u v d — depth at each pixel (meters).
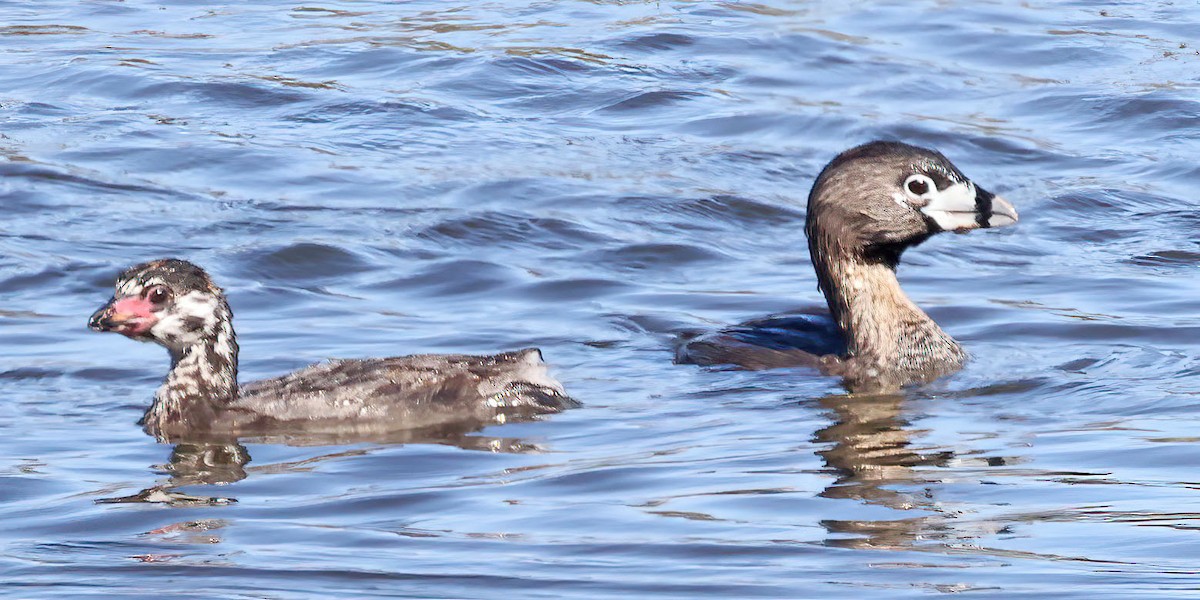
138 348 15.68
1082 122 24.59
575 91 26.19
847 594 9.30
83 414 13.84
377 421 13.56
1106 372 14.58
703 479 11.59
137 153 22.83
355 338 16.12
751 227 20.44
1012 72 27.28
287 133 23.89
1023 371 14.77
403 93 25.94
